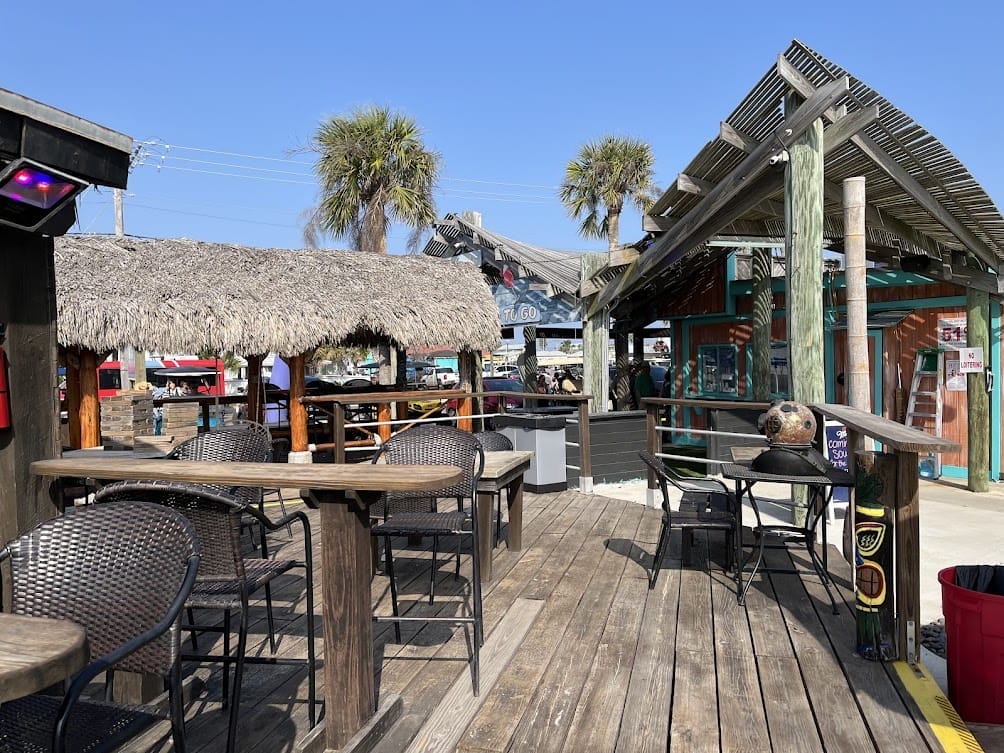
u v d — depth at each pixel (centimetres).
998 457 1090
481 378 1245
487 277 1520
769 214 953
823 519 511
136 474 307
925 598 519
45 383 346
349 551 293
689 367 1550
